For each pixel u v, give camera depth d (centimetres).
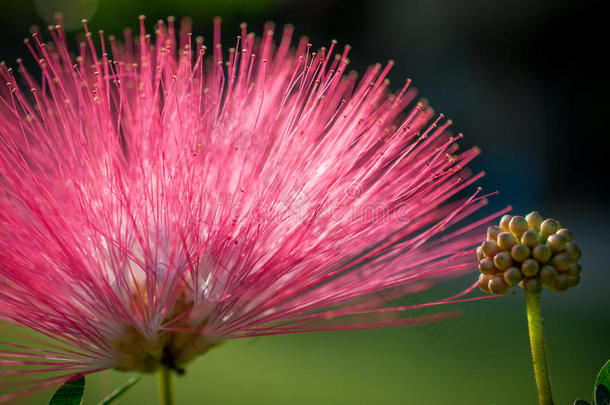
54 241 17
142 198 18
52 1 81
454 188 19
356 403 32
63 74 19
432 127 18
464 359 38
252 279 17
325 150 18
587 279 60
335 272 18
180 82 19
